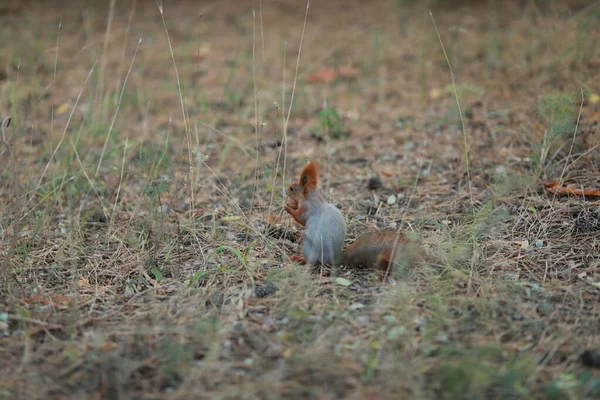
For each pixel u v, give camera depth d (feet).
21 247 31.24
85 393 21.67
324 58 60.95
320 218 28.81
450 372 21.08
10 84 51.72
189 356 22.86
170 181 34.65
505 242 30.89
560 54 50.52
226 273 28.60
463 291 26.78
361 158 42.37
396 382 21.39
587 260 29.12
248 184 38.42
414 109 49.75
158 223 33.06
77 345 24.03
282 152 43.65
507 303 25.79
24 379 22.41
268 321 25.21
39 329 25.12
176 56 62.54
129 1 78.64
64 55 61.57
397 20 69.72
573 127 35.22
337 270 28.76
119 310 26.53
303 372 22.09
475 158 40.27
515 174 37.09
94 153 42.04
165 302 26.84
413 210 34.96
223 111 50.42
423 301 26.08
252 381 21.79
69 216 33.35
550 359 22.77
